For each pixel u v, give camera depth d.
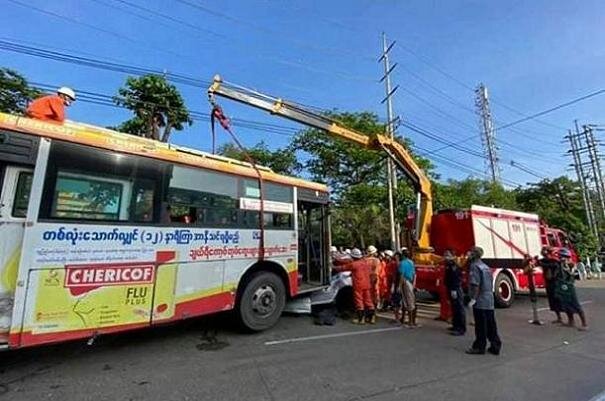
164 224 6.90
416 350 7.56
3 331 5.20
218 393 5.21
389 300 11.73
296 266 9.20
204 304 7.31
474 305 7.58
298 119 12.66
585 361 7.02
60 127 6.00
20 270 5.38
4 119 5.49
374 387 5.53
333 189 28.73
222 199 7.87
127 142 6.68
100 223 6.16
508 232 14.49
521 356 7.30
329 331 8.91
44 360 6.43
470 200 35.38
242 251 8.05
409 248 13.89
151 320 6.57
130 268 6.39
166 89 18.31
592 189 46.56
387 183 27.12
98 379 5.64
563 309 10.24
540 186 49.22
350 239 26.70
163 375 5.84
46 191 5.70
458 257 12.12
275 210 8.88
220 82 10.92
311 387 5.47
